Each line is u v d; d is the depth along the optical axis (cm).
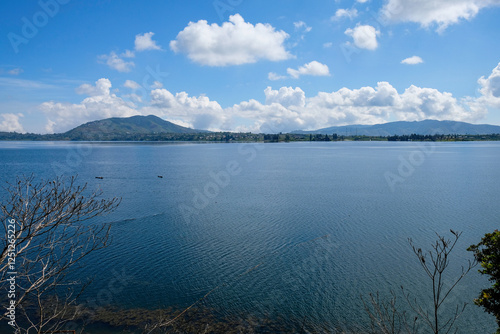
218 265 2845
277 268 2791
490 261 1170
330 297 2358
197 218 4312
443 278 2619
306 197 5788
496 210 4641
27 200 677
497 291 1165
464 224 3966
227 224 4047
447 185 6994
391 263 2892
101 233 3475
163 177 8688
